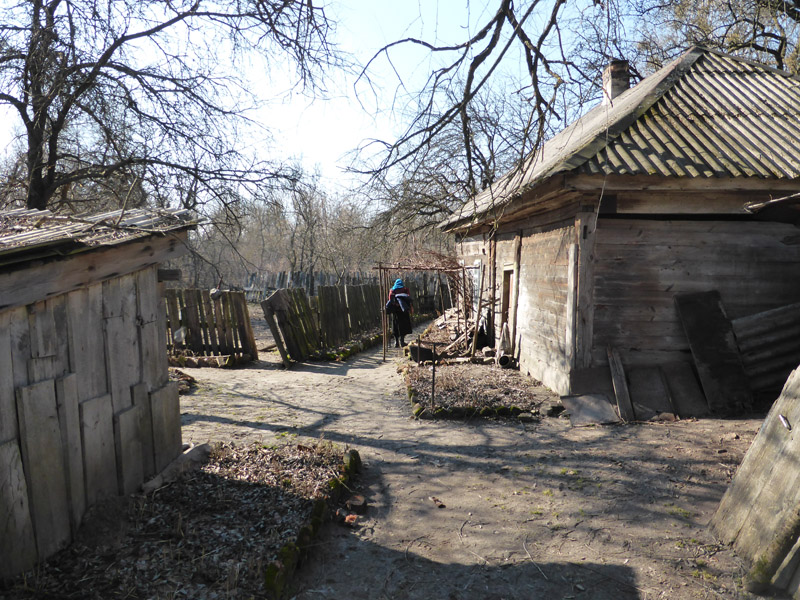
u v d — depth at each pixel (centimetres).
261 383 934
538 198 723
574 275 712
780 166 655
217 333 1152
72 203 1086
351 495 463
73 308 359
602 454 561
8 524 300
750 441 579
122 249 396
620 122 747
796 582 314
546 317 842
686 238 712
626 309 714
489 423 681
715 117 776
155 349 456
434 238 2666
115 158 941
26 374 318
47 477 328
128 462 409
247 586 310
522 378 905
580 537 399
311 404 780
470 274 1398
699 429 623
